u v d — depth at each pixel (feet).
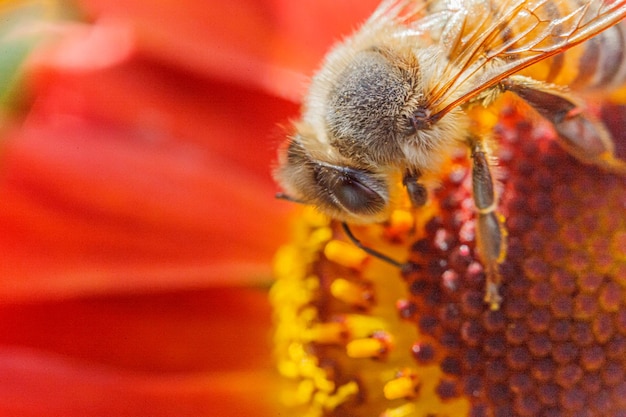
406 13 0.21
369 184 0.20
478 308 0.21
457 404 0.21
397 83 0.20
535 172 0.21
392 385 0.21
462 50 0.20
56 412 0.22
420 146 0.21
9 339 0.22
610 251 0.21
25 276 0.22
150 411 0.22
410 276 0.21
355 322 0.22
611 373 0.21
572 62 0.21
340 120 0.20
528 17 0.20
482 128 0.21
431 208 0.21
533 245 0.21
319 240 0.22
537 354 0.21
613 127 0.21
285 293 0.22
